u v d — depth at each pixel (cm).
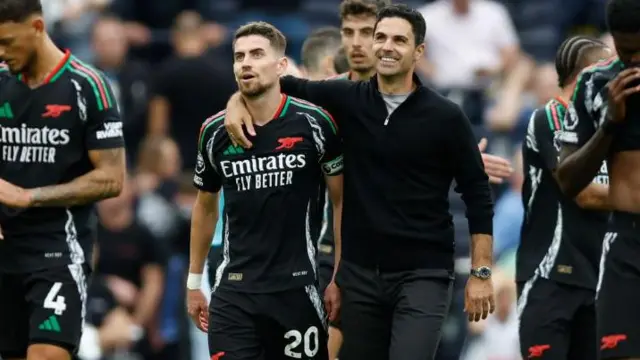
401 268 3300
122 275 4941
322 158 3275
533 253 3584
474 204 3303
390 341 3319
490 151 5653
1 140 3372
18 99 3353
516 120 5709
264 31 3238
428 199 3291
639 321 2902
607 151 2922
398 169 3281
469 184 3303
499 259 5153
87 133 3375
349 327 3334
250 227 3241
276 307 3231
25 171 3369
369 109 3281
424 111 3262
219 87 5684
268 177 3231
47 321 3341
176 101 5675
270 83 3225
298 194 3244
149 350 4962
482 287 3291
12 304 3416
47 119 3350
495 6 5909
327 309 3366
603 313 2950
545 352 3538
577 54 3500
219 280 3278
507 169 3566
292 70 3562
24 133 3359
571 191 3011
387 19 3272
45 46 3347
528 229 3606
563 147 3059
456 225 5662
